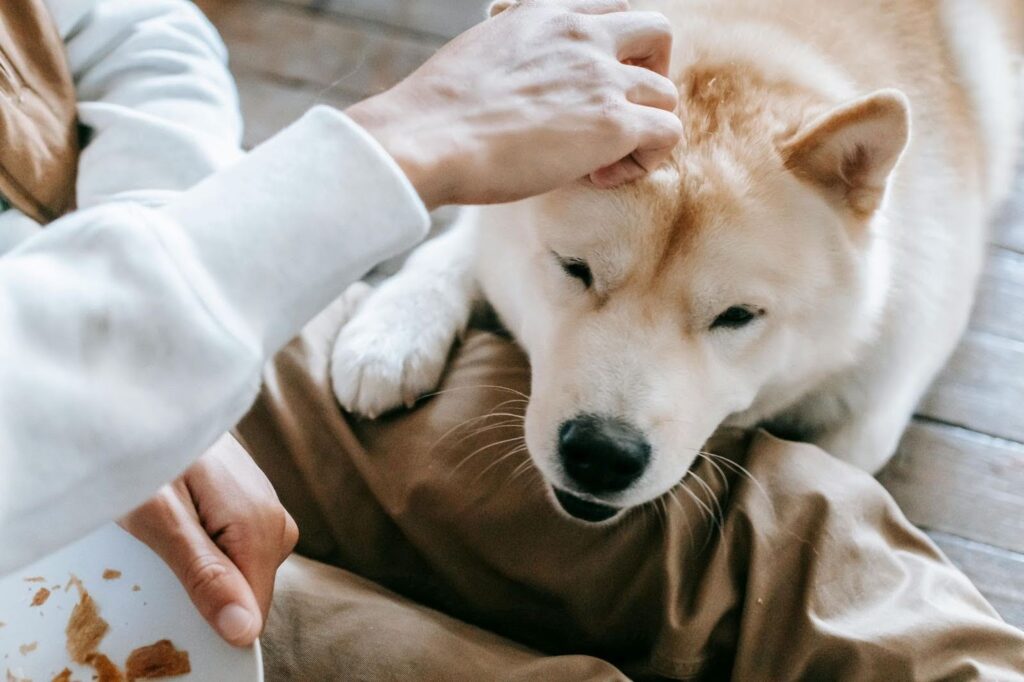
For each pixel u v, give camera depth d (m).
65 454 0.52
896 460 1.76
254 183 0.58
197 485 0.97
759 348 1.24
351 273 0.60
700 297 1.14
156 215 0.57
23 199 1.18
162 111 1.32
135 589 0.86
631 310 1.16
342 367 1.40
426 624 1.16
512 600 1.32
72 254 0.55
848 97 1.34
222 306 0.55
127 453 0.53
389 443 1.36
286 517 1.02
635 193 1.12
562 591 1.27
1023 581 1.63
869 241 1.25
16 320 0.52
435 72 0.81
